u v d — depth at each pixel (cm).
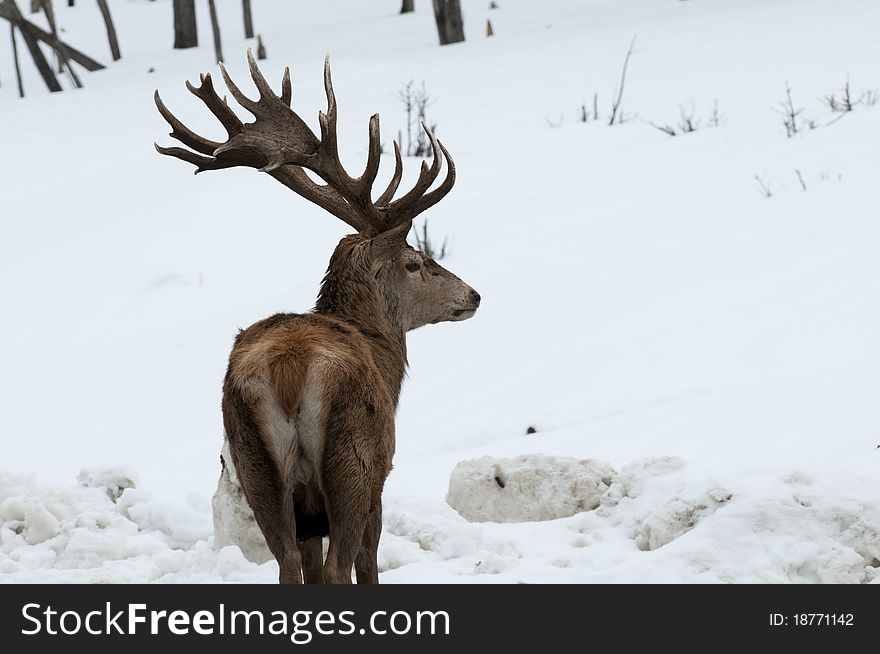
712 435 2641
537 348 3566
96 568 1852
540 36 8812
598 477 2106
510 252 4500
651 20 8844
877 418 2556
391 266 1828
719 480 1875
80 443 3391
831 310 3409
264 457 1460
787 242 4097
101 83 9169
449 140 6150
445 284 1886
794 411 2692
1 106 8419
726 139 5438
